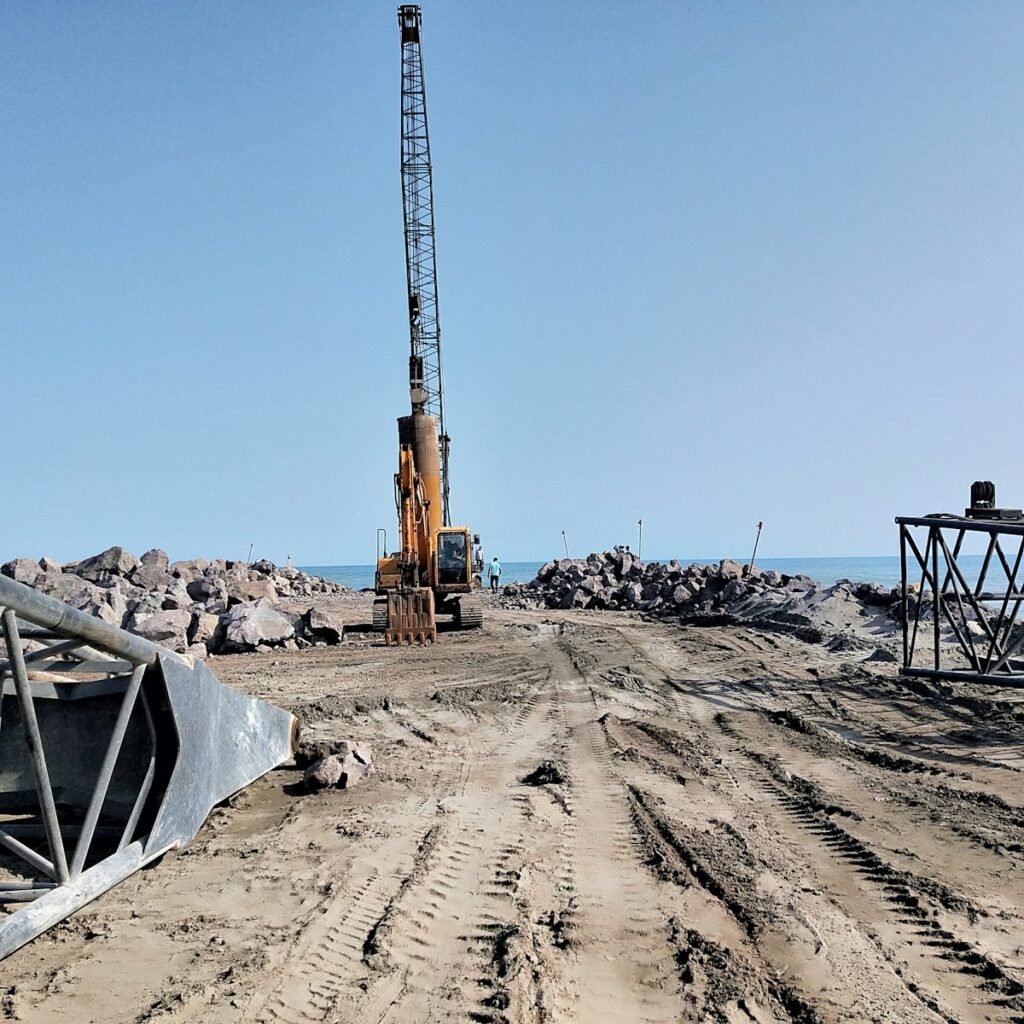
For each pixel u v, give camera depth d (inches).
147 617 879.1
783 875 264.8
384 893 251.6
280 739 368.8
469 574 1057.5
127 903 245.6
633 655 791.1
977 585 523.5
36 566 1200.8
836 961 209.0
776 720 500.1
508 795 353.7
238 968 206.4
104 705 289.9
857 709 523.8
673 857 279.3
